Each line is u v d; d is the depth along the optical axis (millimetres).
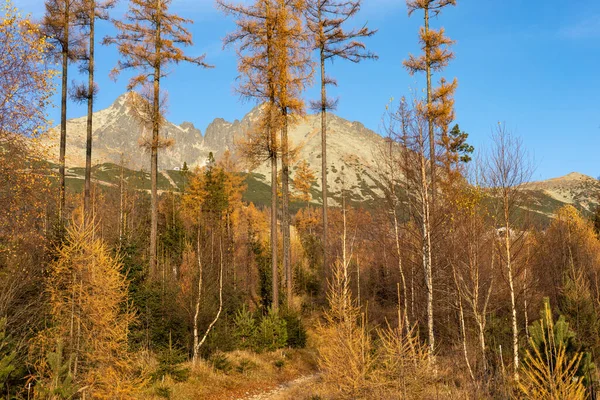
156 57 19938
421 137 14242
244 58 19453
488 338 13430
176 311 16812
